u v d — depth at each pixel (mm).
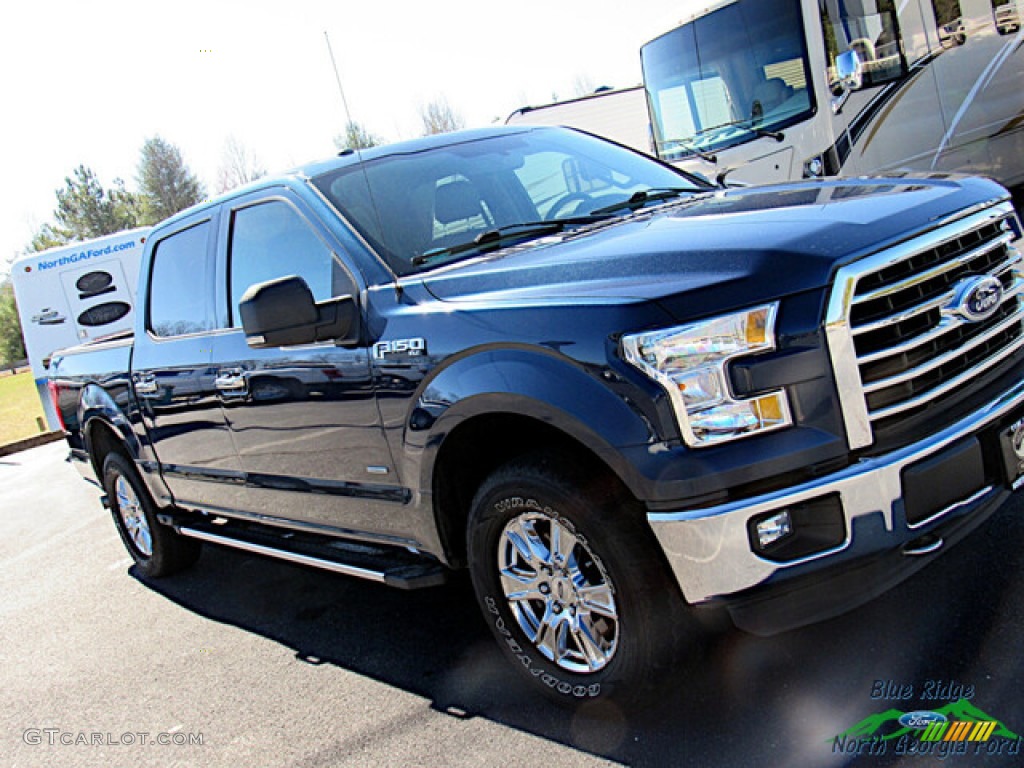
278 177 3953
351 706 3420
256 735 3365
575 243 3064
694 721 2748
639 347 2400
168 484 4977
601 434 2473
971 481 2551
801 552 2385
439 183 3725
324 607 4539
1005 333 2814
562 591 2865
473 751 2914
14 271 13594
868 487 2369
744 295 2371
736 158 9438
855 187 3057
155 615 5000
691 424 2355
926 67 9070
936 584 3182
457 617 4023
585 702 2877
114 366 5098
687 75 9781
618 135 19406
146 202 51094
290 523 4094
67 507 8992
